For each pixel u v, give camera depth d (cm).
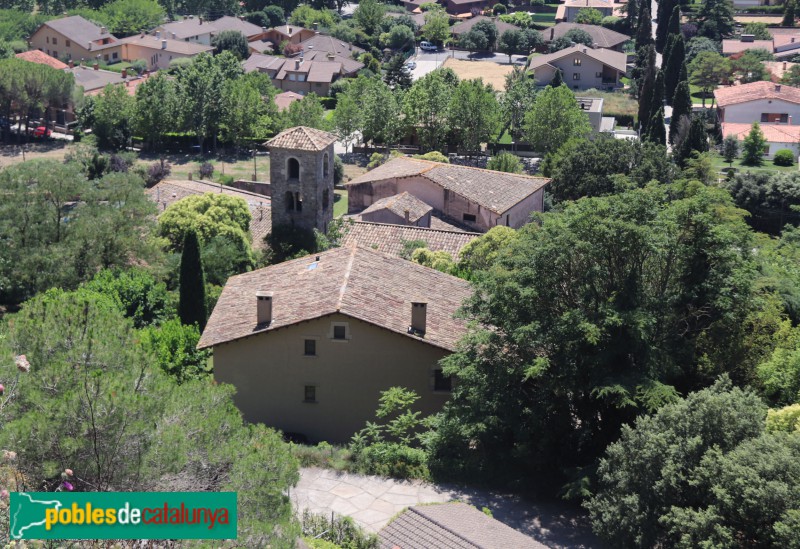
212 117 14675
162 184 10150
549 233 4478
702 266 4550
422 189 9250
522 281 4431
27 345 2744
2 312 7425
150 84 14862
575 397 4384
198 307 6438
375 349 4900
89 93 16438
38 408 2523
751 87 15962
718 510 3344
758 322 4884
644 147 10888
